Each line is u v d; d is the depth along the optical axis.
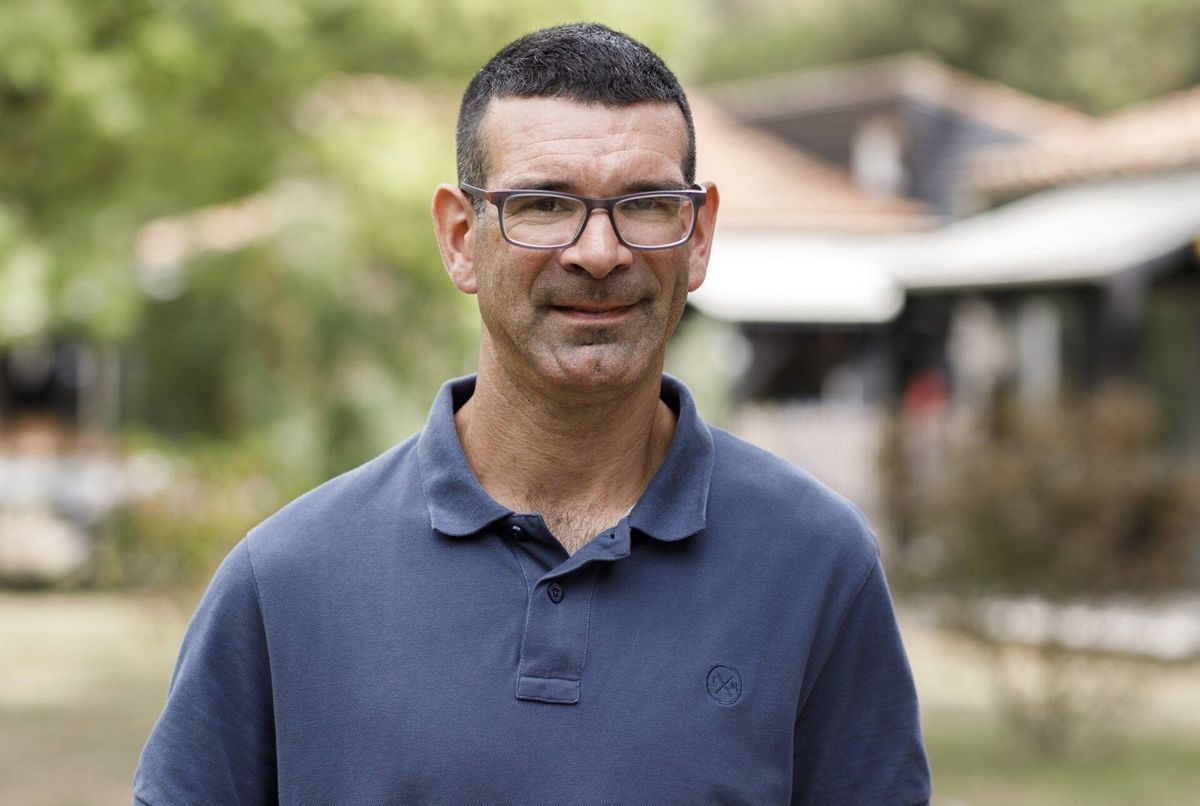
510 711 2.01
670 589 2.11
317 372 14.31
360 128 12.80
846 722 2.23
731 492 2.21
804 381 21.70
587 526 2.19
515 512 2.12
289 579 2.15
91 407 18.67
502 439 2.20
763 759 2.07
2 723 9.48
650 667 2.05
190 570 12.90
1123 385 10.16
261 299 14.12
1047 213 16.03
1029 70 35.44
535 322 2.10
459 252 2.29
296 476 13.94
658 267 2.10
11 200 12.28
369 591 2.11
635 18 12.93
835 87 34.78
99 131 11.55
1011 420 9.45
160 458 16.11
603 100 2.09
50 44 10.99
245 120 12.56
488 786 1.99
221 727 2.17
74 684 10.98
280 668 2.12
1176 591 8.95
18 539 17.39
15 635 13.45
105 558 16.17
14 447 18.64
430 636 2.06
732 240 21.84
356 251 13.43
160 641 12.97
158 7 11.35
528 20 12.65
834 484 17.53
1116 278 13.01
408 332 14.28
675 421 2.31
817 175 25.83
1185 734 9.50
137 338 16.80
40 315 12.41
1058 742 8.92
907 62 36.81
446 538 2.12
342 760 2.06
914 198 25.66
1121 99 33.31
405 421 14.38
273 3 11.50
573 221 2.08
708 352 19.09
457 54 12.76
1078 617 8.84
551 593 2.07
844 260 21.44
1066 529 8.78
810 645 2.15
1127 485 8.75
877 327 20.77
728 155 25.08
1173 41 32.72
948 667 11.59
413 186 12.70
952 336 20.09
